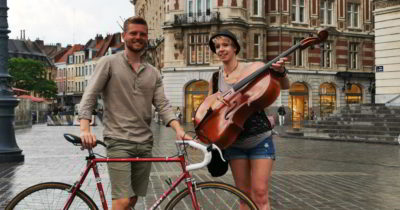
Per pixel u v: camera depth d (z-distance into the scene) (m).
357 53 45.31
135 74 4.04
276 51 41.12
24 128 33.31
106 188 7.60
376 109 23.14
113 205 3.88
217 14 37.62
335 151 15.43
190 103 39.72
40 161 11.65
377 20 24.61
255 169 4.21
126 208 3.88
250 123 4.16
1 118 11.42
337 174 9.89
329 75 43.09
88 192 7.24
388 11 24.00
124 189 3.87
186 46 39.22
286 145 18.06
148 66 4.14
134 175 4.11
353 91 44.91
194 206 3.73
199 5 38.94
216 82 4.51
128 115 4.02
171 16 39.75
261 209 4.21
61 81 110.38
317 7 43.12
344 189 7.98
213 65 38.34
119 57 4.06
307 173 10.01
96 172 3.93
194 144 3.78
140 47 4.02
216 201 3.73
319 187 8.16
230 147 4.30
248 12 39.50
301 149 16.22
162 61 44.06
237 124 3.97
